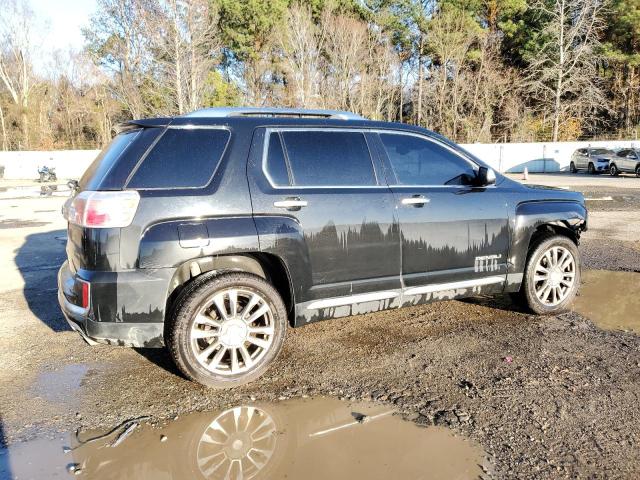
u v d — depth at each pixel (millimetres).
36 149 42188
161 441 2818
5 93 47625
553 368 3637
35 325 4781
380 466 2564
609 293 5488
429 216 4059
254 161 3535
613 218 11000
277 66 41500
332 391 3377
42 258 7812
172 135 3393
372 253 3846
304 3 42781
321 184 3730
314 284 3672
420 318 4789
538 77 42438
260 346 3492
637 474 2469
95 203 3121
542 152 34875
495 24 45594
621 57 39875
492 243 4371
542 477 2461
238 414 3105
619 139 39250
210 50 32594
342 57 39094
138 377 3646
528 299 4660
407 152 4184
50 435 2906
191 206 3275
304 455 2672
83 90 46844
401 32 45406
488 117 41625
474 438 2803
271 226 3455
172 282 3332
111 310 3131
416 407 3148
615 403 3125
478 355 3893
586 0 37875
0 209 14719
